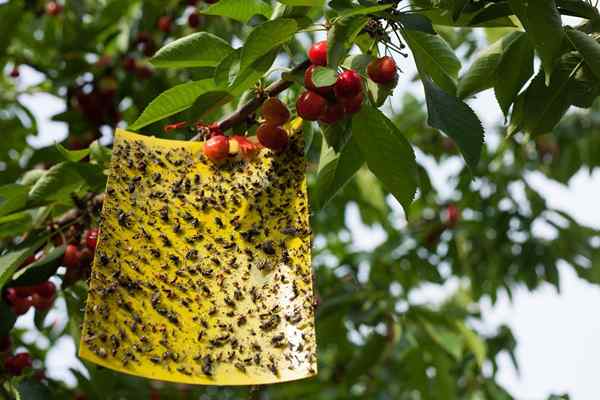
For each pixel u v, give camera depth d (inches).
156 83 68.7
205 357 41.0
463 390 74.0
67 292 54.3
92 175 50.3
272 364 40.9
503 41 48.4
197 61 45.8
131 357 40.9
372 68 43.7
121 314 41.3
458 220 83.1
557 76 47.3
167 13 70.4
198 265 42.1
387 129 44.8
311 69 43.1
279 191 43.1
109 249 41.9
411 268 80.0
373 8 41.9
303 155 43.6
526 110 47.7
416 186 45.2
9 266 49.2
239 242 42.4
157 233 42.4
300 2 43.3
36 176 52.5
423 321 66.9
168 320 41.4
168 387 69.0
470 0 45.8
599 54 45.6
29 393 52.6
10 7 71.8
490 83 48.3
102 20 70.2
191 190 43.2
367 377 81.8
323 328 69.4
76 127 67.4
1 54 72.7
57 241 52.0
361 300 69.3
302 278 41.8
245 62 42.8
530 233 82.0
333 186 47.6
